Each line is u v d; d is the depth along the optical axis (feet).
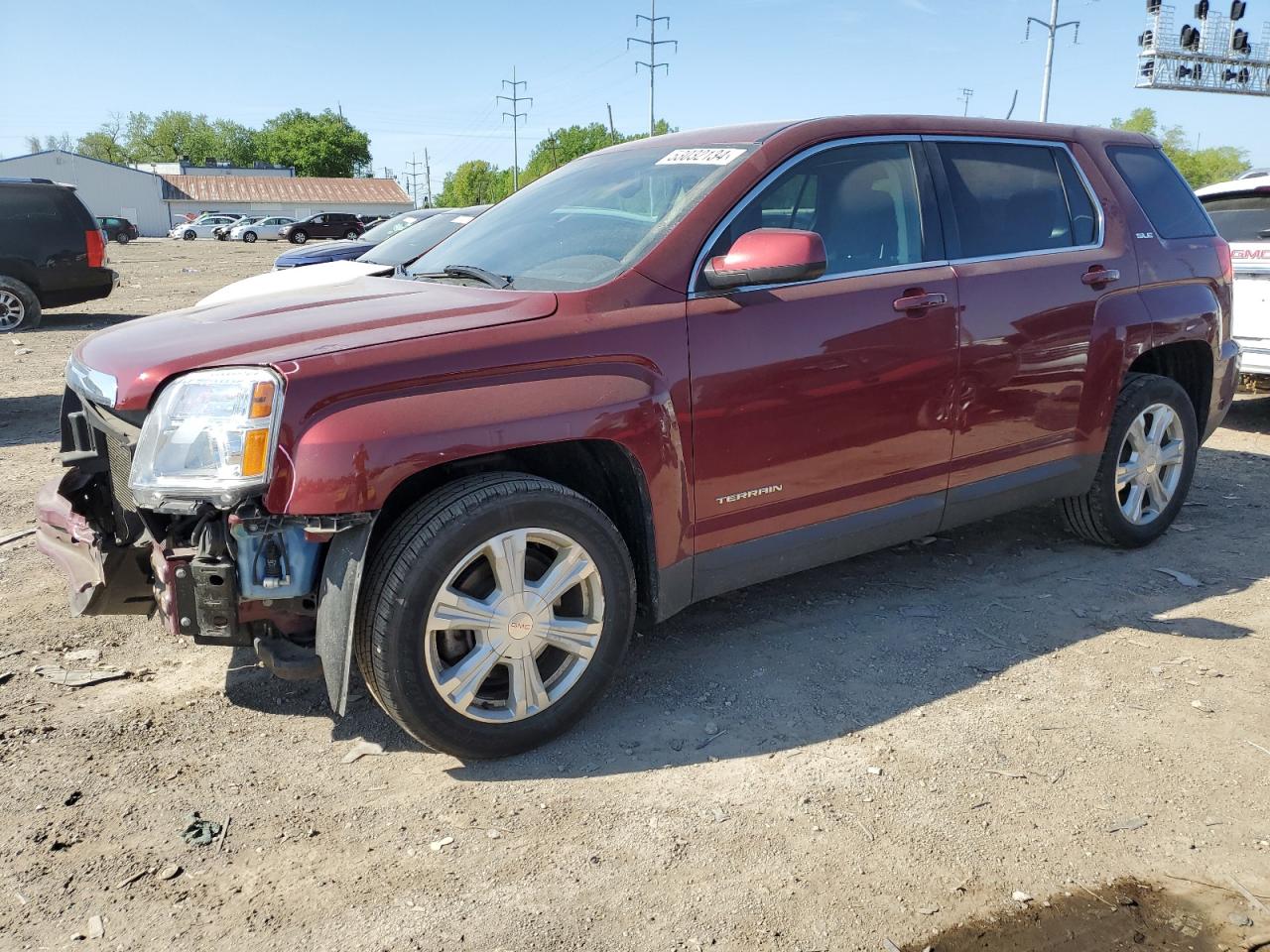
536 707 9.59
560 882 7.84
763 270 9.91
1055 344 13.12
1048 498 13.83
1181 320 14.69
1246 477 19.84
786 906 7.56
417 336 8.97
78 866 8.00
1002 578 14.24
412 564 8.68
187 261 104.63
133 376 8.73
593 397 9.41
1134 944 7.23
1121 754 9.65
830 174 11.62
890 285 11.59
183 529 8.77
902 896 7.68
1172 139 251.80
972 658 11.69
